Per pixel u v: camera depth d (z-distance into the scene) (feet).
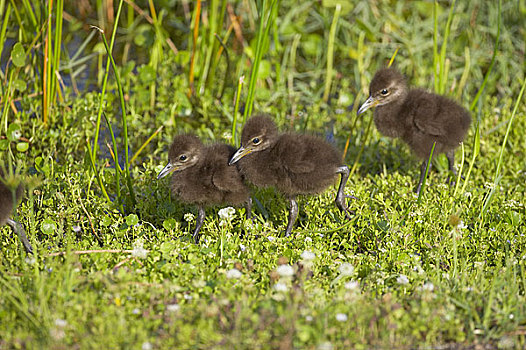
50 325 25.48
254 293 28.86
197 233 36.76
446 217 36.27
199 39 56.34
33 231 32.40
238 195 36.22
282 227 37.29
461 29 62.90
